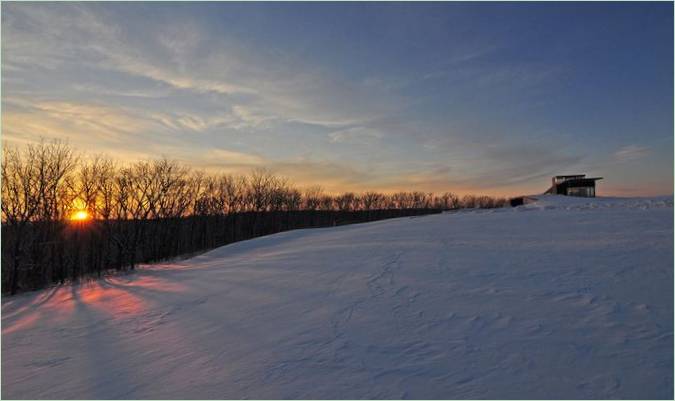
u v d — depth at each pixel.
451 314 7.82
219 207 53.31
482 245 13.93
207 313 10.83
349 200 87.94
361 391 5.42
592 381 5.11
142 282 19.41
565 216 19.48
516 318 7.31
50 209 28.77
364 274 11.74
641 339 6.08
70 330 11.38
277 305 10.30
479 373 5.56
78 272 31.45
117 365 7.95
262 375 6.32
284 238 30.19
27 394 7.14
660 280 8.60
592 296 8.03
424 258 12.70
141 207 37.19
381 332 7.37
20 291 24.69
